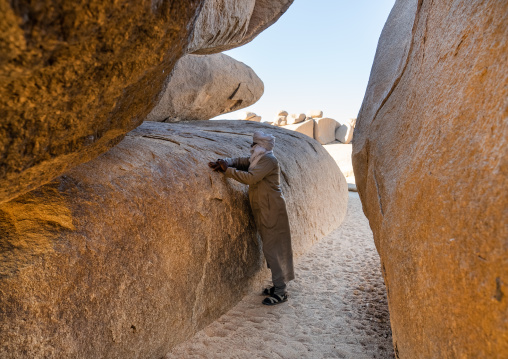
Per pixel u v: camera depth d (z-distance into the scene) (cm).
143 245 242
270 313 321
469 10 160
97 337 207
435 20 208
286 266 342
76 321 198
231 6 434
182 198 280
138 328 233
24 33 97
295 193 466
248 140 469
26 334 177
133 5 122
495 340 95
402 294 163
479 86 131
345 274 411
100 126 165
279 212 338
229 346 271
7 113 119
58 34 106
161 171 279
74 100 136
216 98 774
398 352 168
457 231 120
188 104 718
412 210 163
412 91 218
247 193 361
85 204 221
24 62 105
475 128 126
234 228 332
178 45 165
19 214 204
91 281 208
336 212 629
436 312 127
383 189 227
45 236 200
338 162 1488
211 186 314
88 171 240
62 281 195
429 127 167
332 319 313
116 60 137
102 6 111
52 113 133
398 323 168
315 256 466
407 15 347
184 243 274
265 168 326
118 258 225
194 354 259
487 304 100
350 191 976
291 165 485
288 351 266
